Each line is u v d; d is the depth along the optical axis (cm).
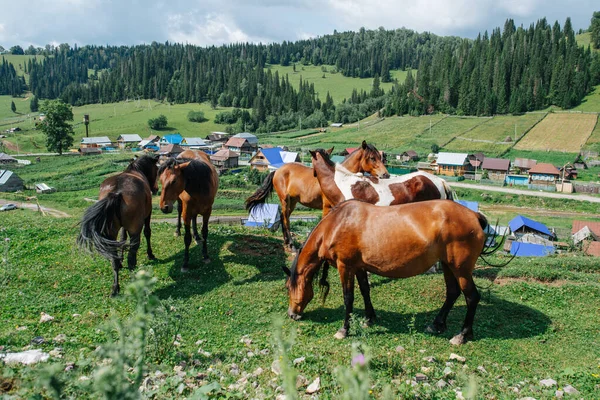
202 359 674
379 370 644
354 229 771
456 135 12062
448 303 824
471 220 742
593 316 929
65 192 6334
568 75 13825
